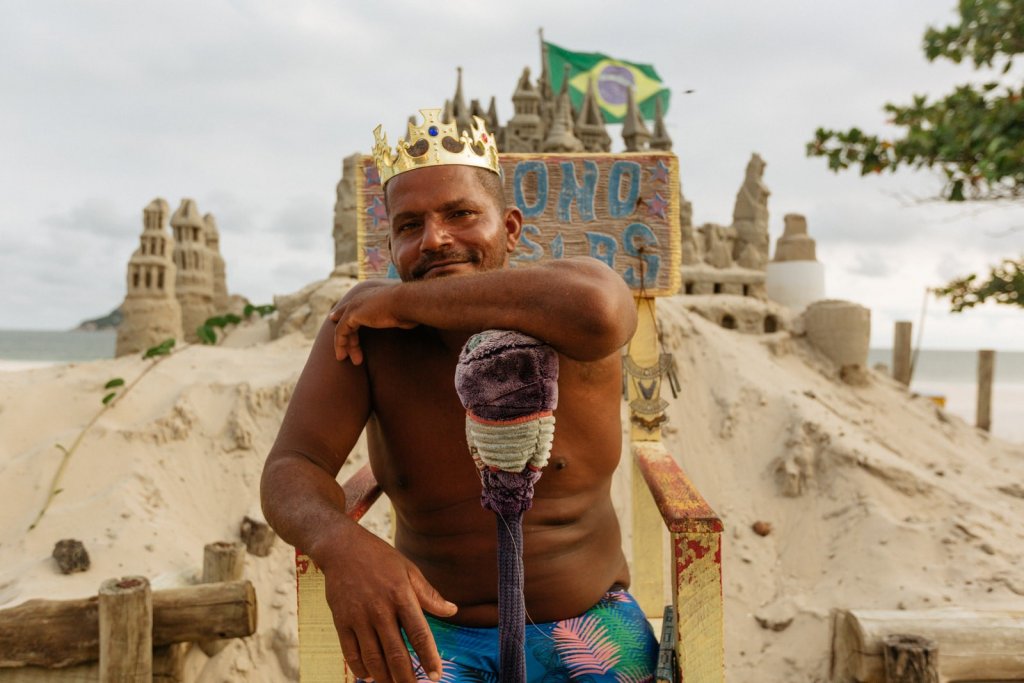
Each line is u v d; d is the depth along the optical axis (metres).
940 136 7.79
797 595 12.34
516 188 3.90
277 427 13.50
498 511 1.93
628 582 2.92
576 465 2.52
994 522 13.03
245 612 7.66
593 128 19.81
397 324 2.21
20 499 11.94
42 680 7.30
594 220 3.91
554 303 1.87
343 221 17.97
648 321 3.94
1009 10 7.78
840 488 13.88
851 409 17.23
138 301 16.77
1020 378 123.50
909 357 21.70
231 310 22.52
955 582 11.64
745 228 20.72
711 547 2.40
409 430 2.46
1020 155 6.97
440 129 2.25
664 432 14.98
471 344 1.90
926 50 8.50
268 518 2.14
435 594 1.89
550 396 1.87
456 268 2.23
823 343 18.61
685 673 2.39
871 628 6.71
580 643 2.52
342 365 2.45
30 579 10.04
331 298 16.14
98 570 10.41
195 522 12.25
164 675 7.67
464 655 2.47
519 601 1.93
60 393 13.94
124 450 12.72
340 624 1.83
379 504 12.64
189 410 13.41
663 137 19.67
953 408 60.88
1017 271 8.75
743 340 17.98
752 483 14.50
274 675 10.27
